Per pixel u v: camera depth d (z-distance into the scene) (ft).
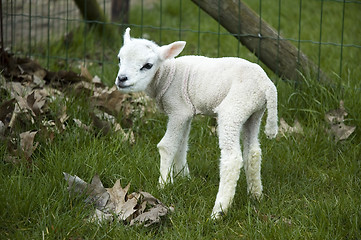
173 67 14.92
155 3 34.30
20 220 13.58
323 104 19.74
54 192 14.60
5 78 19.99
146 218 13.74
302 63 20.61
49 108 18.29
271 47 20.53
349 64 24.73
